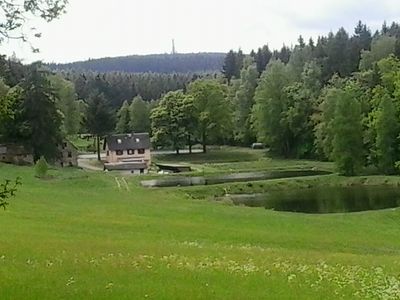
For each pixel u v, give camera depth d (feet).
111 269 76.84
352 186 305.32
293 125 446.60
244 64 643.04
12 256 84.94
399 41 522.06
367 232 154.61
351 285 71.46
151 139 509.35
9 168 310.24
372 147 347.56
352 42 608.19
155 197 235.61
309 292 67.21
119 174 352.69
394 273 82.07
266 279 74.18
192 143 527.40
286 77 481.46
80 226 140.67
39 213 160.66
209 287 67.87
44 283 65.87
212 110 501.56
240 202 252.83
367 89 406.21
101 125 487.61
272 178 332.80
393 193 273.95
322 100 431.02
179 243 117.60
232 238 133.49
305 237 139.64
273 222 165.99
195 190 276.82
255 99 479.82
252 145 540.52
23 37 53.36
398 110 342.44
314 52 606.14
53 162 374.02
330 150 370.53
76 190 243.40
